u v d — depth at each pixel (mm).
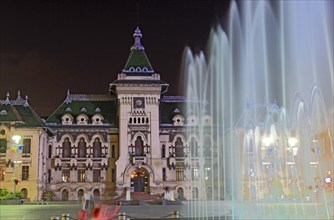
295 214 46625
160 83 110562
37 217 46719
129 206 68750
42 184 101250
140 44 117750
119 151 108438
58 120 111938
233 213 45062
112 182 109000
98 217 32688
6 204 74500
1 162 96188
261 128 100938
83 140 110938
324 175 81625
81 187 107125
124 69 112312
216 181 109500
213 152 112062
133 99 110250
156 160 107938
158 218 40312
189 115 114625
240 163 100938
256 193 91312
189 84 80875
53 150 109062
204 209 59406
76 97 117438
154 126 109625
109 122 112750
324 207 56500
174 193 108625
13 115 98438
